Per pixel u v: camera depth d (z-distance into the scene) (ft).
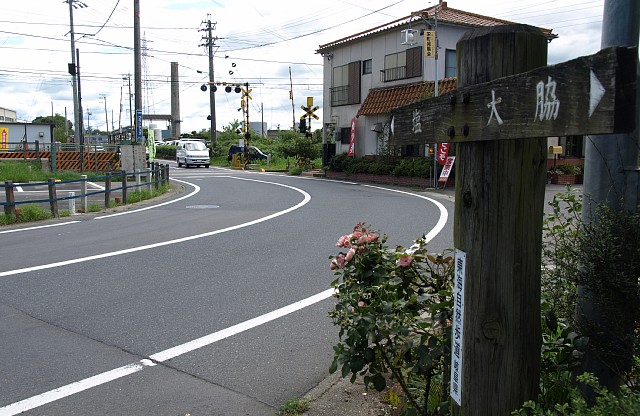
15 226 39.68
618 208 8.80
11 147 122.11
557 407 7.33
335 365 10.27
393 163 81.35
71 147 107.96
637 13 8.85
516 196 7.13
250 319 17.85
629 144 8.82
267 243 31.40
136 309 18.93
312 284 22.09
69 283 22.40
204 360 14.55
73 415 11.57
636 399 6.91
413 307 10.55
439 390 10.38
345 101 98.48
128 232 36.04
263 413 11.64
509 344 7.27
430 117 7.95
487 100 6.65
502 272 7.22
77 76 136.36
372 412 11.17
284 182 84.38
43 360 14.49
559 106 5.57
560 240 11.52
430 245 29.35
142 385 13.04
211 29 168.25
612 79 4.96
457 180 7.68
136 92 85.15
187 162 139.44
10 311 18.70
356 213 44.55
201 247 30.30
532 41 6.97
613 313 8.32
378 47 90.38
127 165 72.84
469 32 7.46
